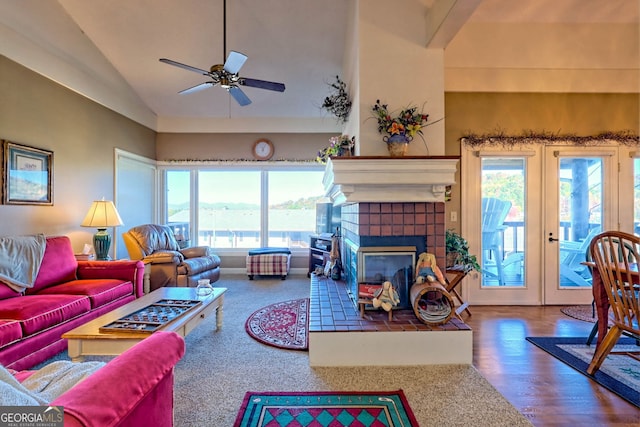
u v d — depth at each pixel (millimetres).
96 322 2111
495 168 3889
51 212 3537
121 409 953
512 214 3896
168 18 3760
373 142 2801
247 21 3814
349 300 3012
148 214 5488
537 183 3877
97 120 4254
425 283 2557
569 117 3844
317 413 1773
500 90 3818
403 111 2697
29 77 3258
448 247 3434
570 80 3816
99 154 4293
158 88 4926
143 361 1139
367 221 2750
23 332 2127
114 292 3074
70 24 3645
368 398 1919
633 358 2451
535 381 2143
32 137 3301
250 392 1982
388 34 2807
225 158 5723
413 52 2805
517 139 3811
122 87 4699
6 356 2012
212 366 2320
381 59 2807
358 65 2814
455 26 2521
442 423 1697
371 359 2334
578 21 3752
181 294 2869
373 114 2795
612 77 3816
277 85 3242
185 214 5848
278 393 1971
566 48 3789
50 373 1319
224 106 5398
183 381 2113
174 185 5840
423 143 2801
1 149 2980
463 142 3816
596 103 3844
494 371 2275
